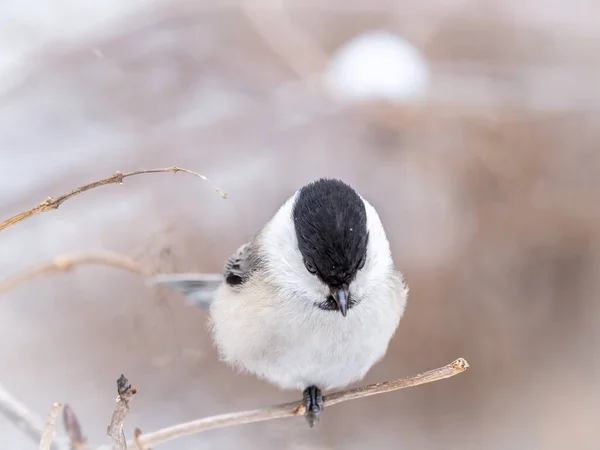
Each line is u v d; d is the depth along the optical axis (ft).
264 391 35.04
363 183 42.14
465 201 41.91
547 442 37.19
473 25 44.88
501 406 38.52
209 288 25.79
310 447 28.25
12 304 37.04
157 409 33.91
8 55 42.09
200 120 42.73
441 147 41.81
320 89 41.57
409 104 40.50
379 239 21.33
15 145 40.83
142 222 38.93
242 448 31.96
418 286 40.29
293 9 45.68
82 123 41.93
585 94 42.16
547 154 41.91
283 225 21.47
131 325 35.24
